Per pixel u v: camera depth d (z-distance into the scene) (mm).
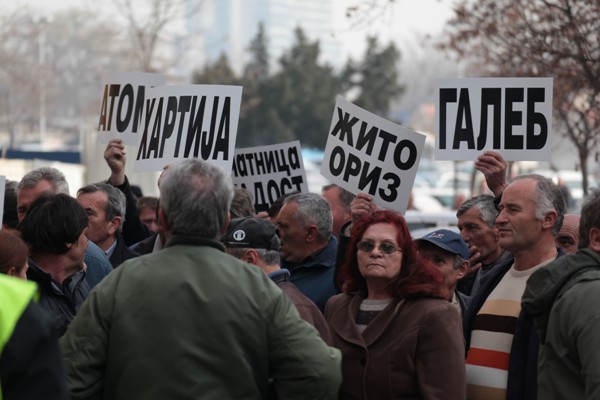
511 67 20641
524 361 8727
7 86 93000
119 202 11875
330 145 11703
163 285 7281
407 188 11352
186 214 7402
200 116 11211
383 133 11453
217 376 7184
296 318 7379
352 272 8766
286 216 10484
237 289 7293
